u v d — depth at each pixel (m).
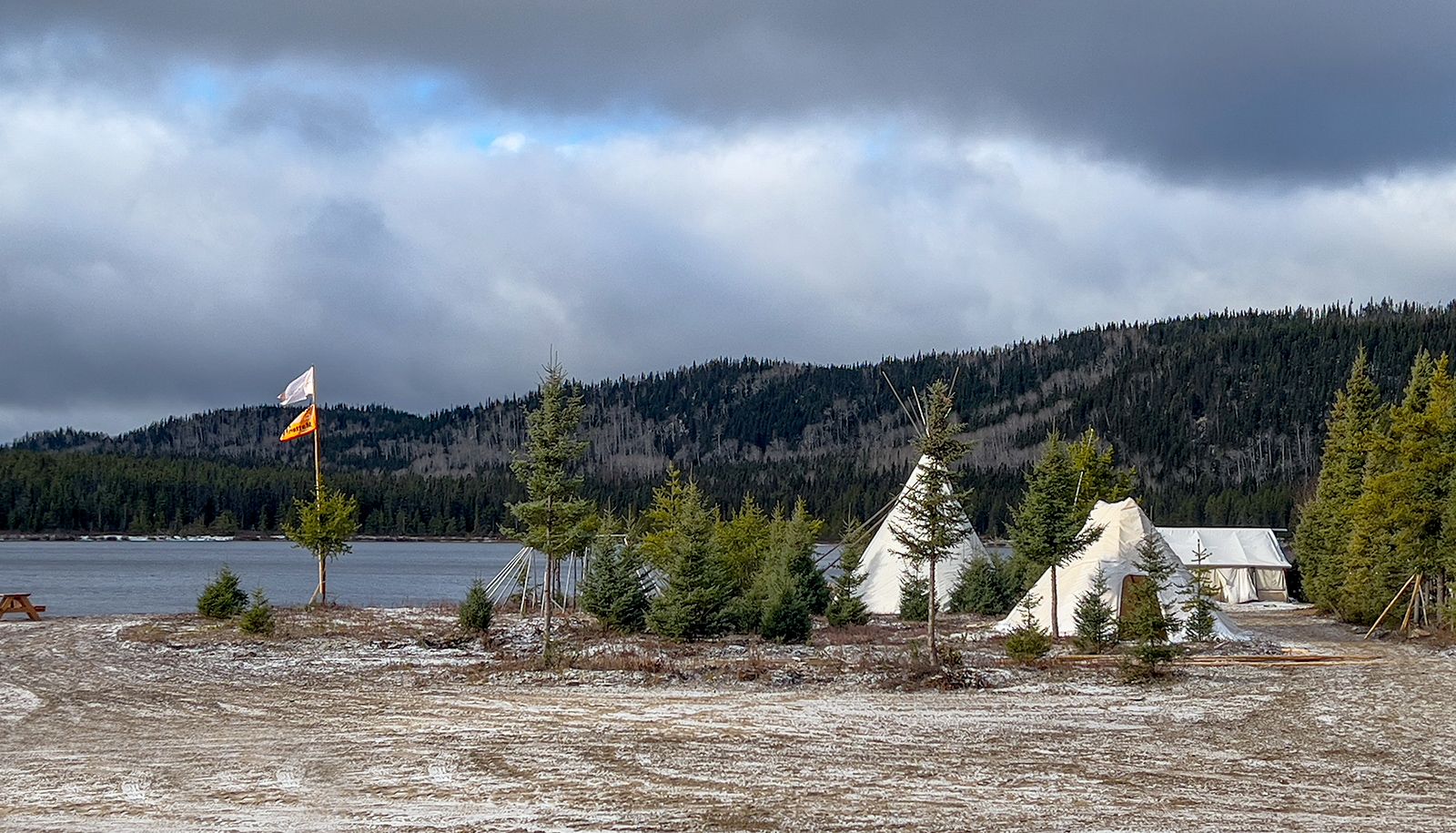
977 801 15.38
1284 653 36.25
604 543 40.53
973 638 39.91
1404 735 21.39
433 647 34.66
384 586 86.12
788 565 47.97
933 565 30.48
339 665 30.39
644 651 34.06
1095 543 42.84
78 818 14.29
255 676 28.55
